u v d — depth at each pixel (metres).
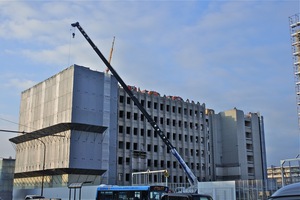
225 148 113.31
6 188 82.56
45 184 75.69
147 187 32.44
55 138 74.94
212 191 47.56
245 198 51.88
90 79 76.12
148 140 91.81
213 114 115.06
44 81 83.44
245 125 116.44
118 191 34.22
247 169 110.94
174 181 93.88
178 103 101.25
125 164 85.12
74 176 70.38
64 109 74.06
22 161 85.75
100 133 75.44
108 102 78.44
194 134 102.56
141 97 93.00
